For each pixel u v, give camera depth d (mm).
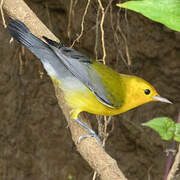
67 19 10859
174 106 11023
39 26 7812
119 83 7691
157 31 10398
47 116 13000
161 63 10719
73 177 13242
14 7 7785
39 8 11281
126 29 10484
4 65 12555
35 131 13227
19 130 13352
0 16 11477
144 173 11797
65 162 13289
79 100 7422
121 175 5414
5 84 12828
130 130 11656
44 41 7582
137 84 7711
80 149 6426
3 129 13383
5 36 12094
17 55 12289
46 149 13367
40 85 12680
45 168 13477
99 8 9602
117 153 12000
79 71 7352
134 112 11578
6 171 13719
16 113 13164
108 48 10812
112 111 7750
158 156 11523
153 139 11500
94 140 6465
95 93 7367
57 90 7801
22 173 13641
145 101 7871
